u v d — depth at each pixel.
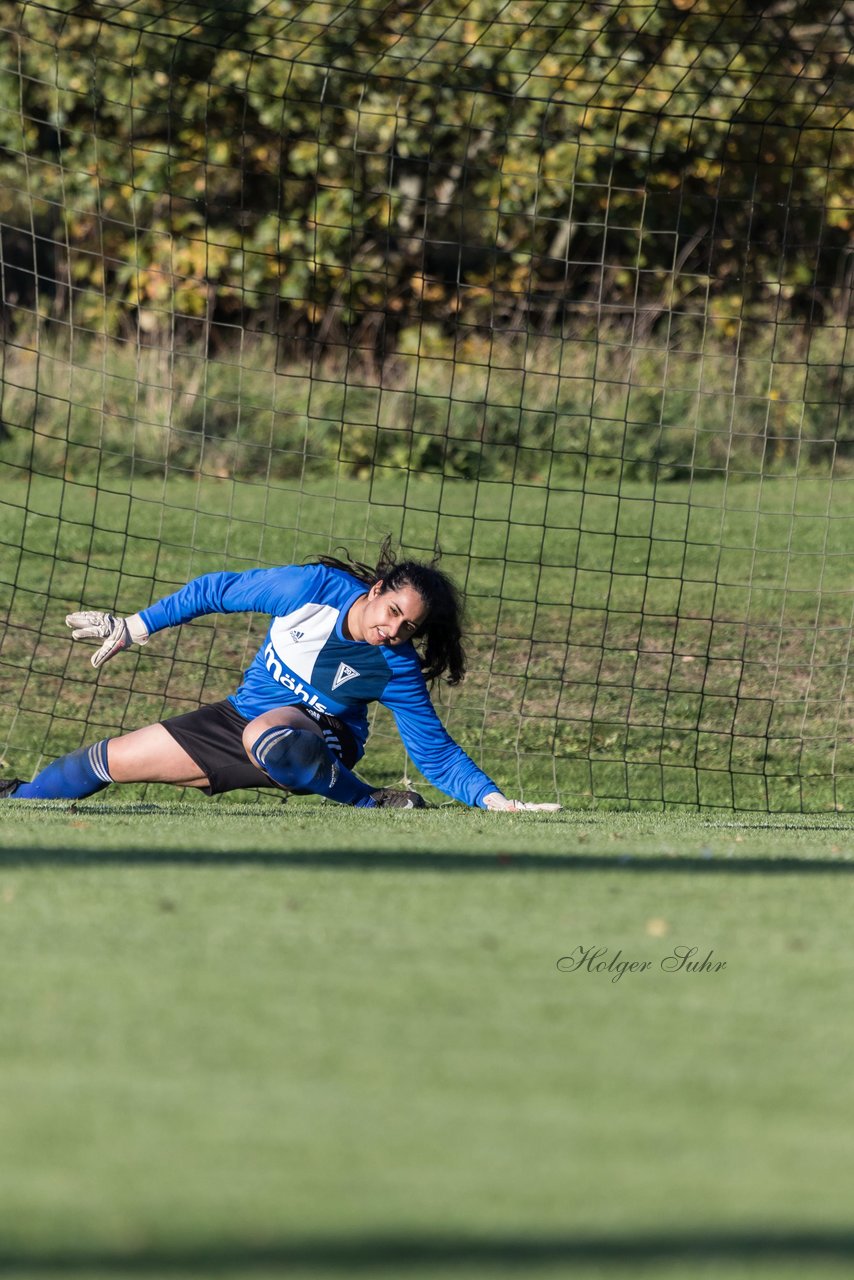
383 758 29.92
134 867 15.33
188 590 22.12
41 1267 6.65
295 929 12.70
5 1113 8.51
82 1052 9.51
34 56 50.91
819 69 37.59
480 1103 8.78
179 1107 8.62
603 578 42.47
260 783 22.61
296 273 58.66
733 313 60.69
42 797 22.75
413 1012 10.46
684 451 55.38
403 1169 7.80
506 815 21.78
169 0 31.72
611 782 29.38
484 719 30.83
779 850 18.19
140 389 53.50
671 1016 10.57
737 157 56.59
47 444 51.62
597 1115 8.63
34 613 36.47
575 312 61.38
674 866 16.41
